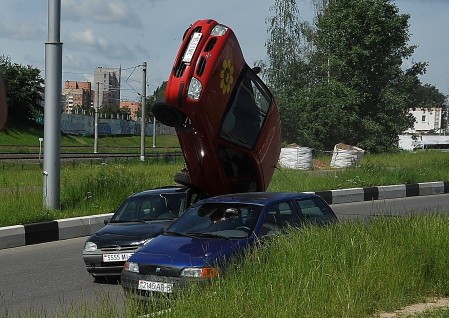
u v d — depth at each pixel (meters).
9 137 62.94
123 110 107.25
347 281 6.89
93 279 10.51
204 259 7.65
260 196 9.40
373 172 26.27
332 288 6.70
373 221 9.60
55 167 15.94
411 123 61.84
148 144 84.31
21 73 67.50
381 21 50.81
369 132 50.75
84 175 21.00
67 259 12.34
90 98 134.12
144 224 10.80
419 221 9.48
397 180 25.31
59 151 16.06
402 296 7.22
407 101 53.06
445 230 8.91
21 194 16.83
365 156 43.47
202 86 12.27
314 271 6.96
